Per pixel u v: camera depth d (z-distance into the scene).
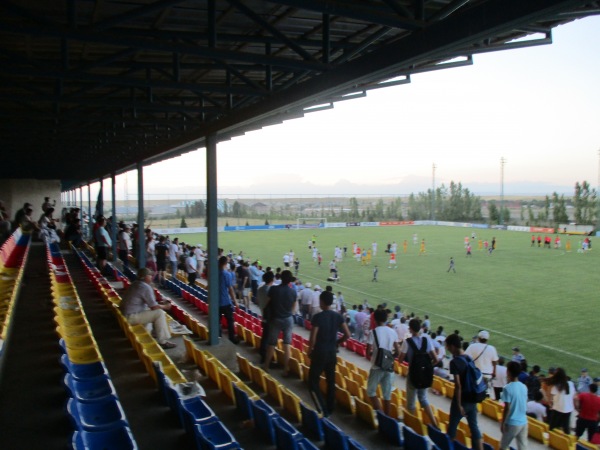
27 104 10.41
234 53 5.10
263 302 8.77
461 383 6.24
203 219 103.00
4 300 7.25
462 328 22.08
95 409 4.37
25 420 4.24
